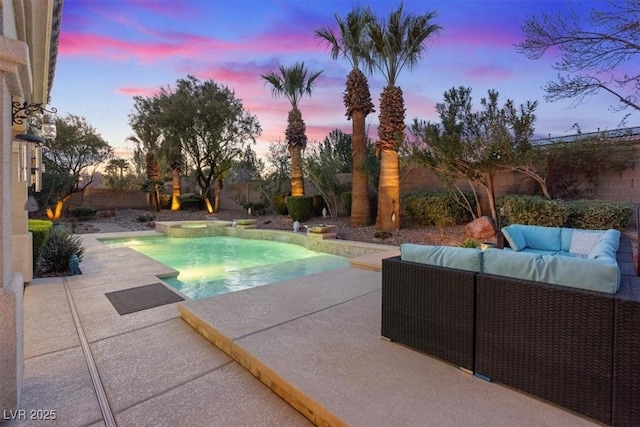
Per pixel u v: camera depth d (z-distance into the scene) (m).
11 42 1.84
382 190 9.90
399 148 9.42
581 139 8.82
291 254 9.38
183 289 5.53
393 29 9.17
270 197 16.23
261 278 6.31
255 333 2.93
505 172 9.82
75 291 4.61
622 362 1.75
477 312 2.28
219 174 18.55
